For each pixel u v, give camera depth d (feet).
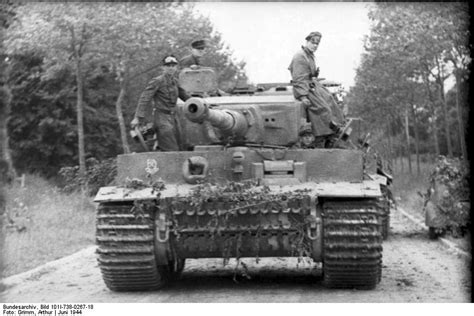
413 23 68.33
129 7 77.00
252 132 37.83
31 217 61.67
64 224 62.54
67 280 40.96
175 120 39.52
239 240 34.22
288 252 34.81
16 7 76.38
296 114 39.01
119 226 34.09
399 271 41.65
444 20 62.80
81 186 77.51
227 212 33.42
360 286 35.42
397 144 145.79
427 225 57.62
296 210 33.27
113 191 35.06
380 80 93.25
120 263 34.58
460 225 56.24
